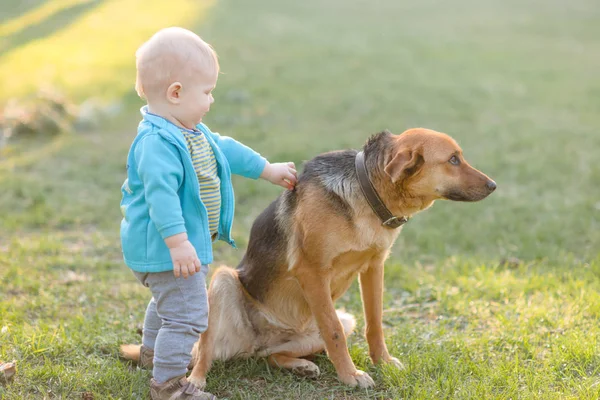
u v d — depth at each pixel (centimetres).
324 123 1565
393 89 1928
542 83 2067
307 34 2775
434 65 2308
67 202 991
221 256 827
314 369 512
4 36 2544
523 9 3644
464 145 1377
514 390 475
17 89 1769
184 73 434
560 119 1636
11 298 648
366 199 489
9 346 522
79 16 2917
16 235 859
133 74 2022
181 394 444
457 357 545
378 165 489
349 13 3444
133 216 438
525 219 952
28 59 2177
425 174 482
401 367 516
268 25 2922
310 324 541
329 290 502
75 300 659
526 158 1268
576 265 767
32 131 1390
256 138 1381
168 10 3112
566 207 984
